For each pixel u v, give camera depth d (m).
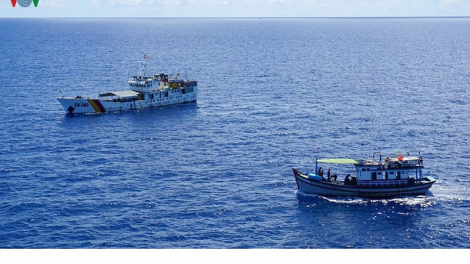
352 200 103.19
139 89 192.00
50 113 179.25
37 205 99.44
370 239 87.38
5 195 104.19
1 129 156.25
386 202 102.25
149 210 97.75
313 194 105.94
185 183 111.81
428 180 107.19
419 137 146.75
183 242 85.94
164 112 183.62
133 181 112.81
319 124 162.75
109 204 100.19
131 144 142.50
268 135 150.62
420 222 93.62
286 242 86.31
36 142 143.12
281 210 98.56
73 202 101.00
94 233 88.50
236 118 173.12
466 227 91.44
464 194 105.56
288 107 190.25
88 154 132.62
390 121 165.62
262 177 115.62
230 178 115.06
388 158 109.38
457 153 131.62
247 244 85.50
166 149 137.62
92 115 177.75
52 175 116.06
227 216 95.69
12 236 87.31
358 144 140.25
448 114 175.88
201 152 134.62
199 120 171.12
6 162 124.88
